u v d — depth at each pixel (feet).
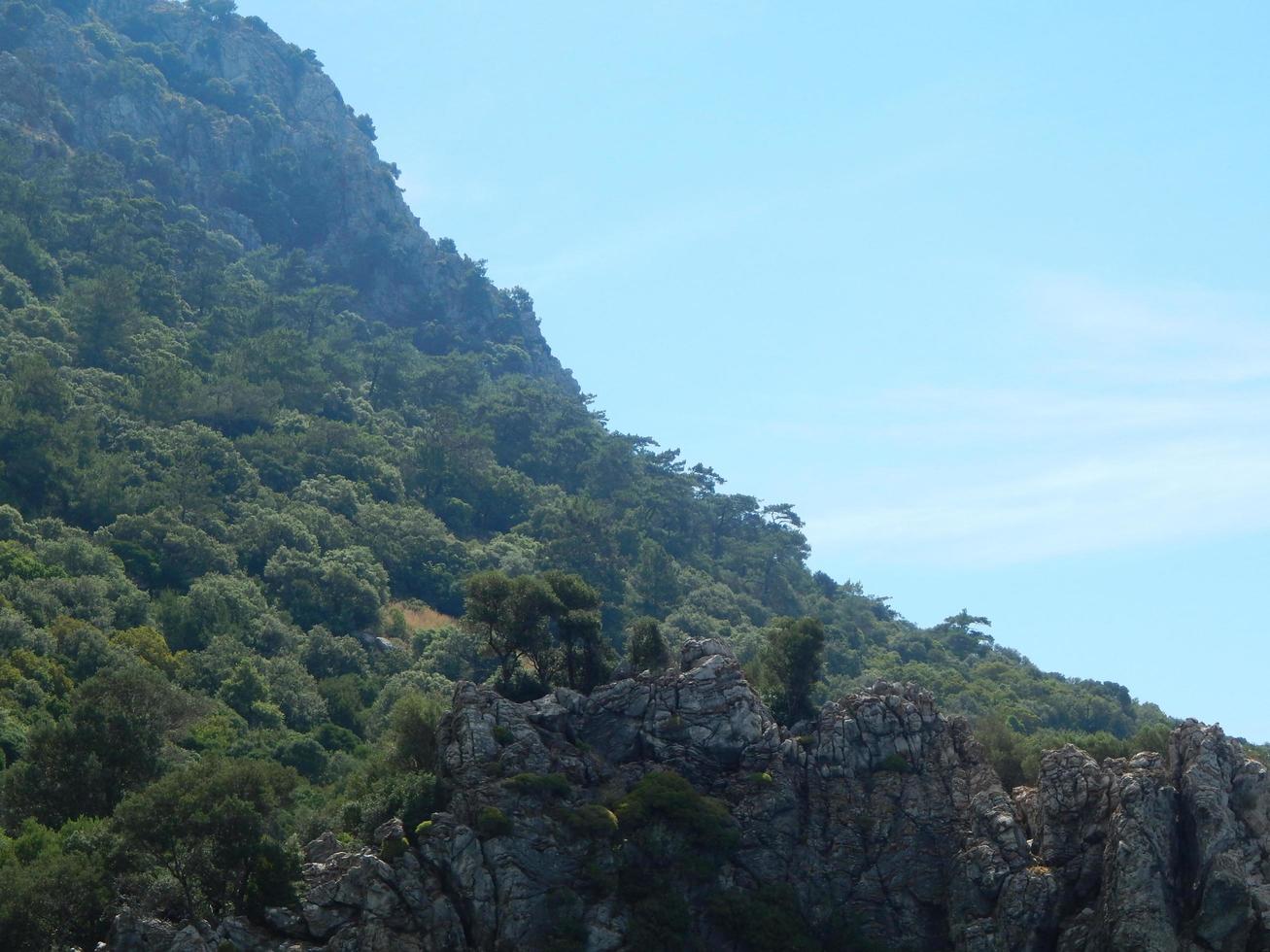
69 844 337.52
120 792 374.63
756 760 372.58
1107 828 346.95
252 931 319.06
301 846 352.28
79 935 320.70
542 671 404.98
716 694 379.35
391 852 334.24
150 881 327.88
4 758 416.05
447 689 606.55
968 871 350.02
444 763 357.82
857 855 361.92
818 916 353.51
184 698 483.51
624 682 382.01
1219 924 327.67
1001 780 388.78
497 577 407.23
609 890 339.57
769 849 359.25
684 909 341.21
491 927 329.93
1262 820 341.41
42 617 543.80
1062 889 342.44
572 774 359.05
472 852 335.47
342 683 593.83
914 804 367.66
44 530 641.40
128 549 652.89
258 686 548.31
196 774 347.97
